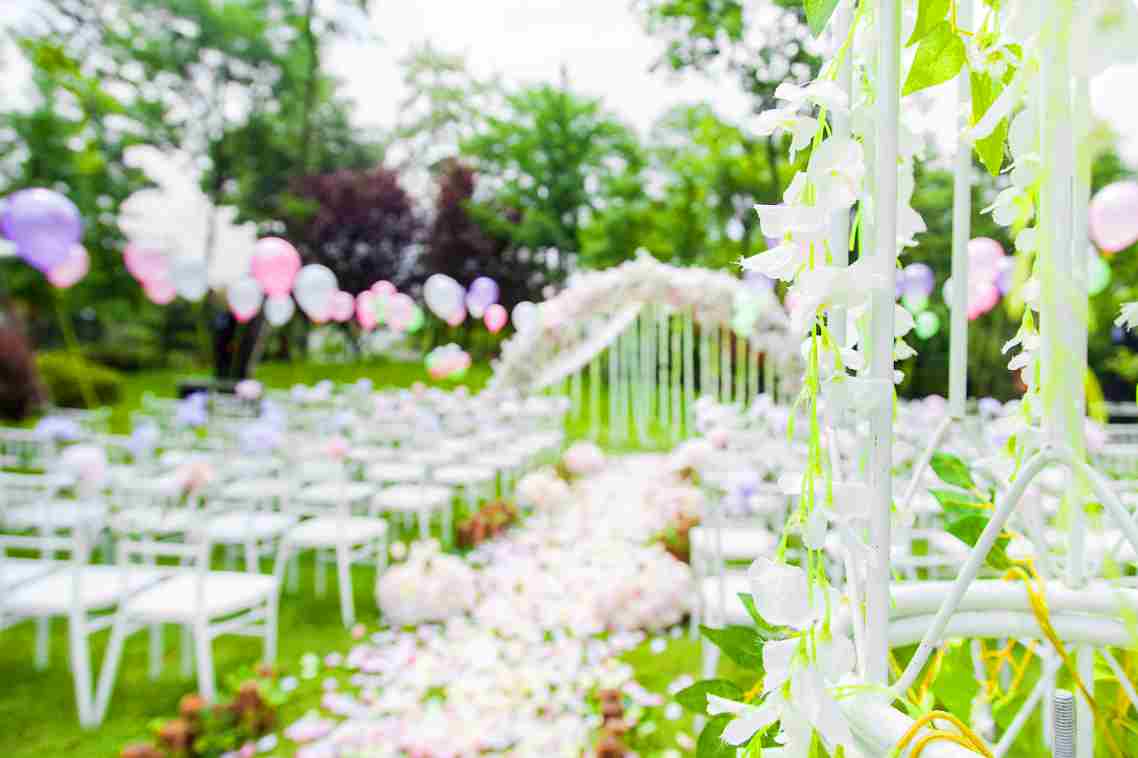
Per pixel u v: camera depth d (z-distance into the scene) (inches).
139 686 125.3
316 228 898.1
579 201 919.0
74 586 111.7
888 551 20.4
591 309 319.9
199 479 126.2
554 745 102.0
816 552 19.5
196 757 99.5
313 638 146.0
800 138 19.7
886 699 20.1
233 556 180.5
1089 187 16.1
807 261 19.7
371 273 955.3
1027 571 28.2
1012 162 24.3
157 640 128.8
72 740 106.7
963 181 29.7
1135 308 21.0
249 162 816.3
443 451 233.5
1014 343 26.7
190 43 705.0
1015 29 17.9
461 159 997.2
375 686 123.9
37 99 563.2
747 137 615.8
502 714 111.6
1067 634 24.9
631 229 828.0
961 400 30.7
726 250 693.3
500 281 979.9
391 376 866.1
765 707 18.8
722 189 667.4
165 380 785.6
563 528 212.8
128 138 638.5
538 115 903.7
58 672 130.6
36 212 159.8
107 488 137.5
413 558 159.8
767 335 287.1
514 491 276.7
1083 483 16.7
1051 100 15.3
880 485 20.1
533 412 289.9
